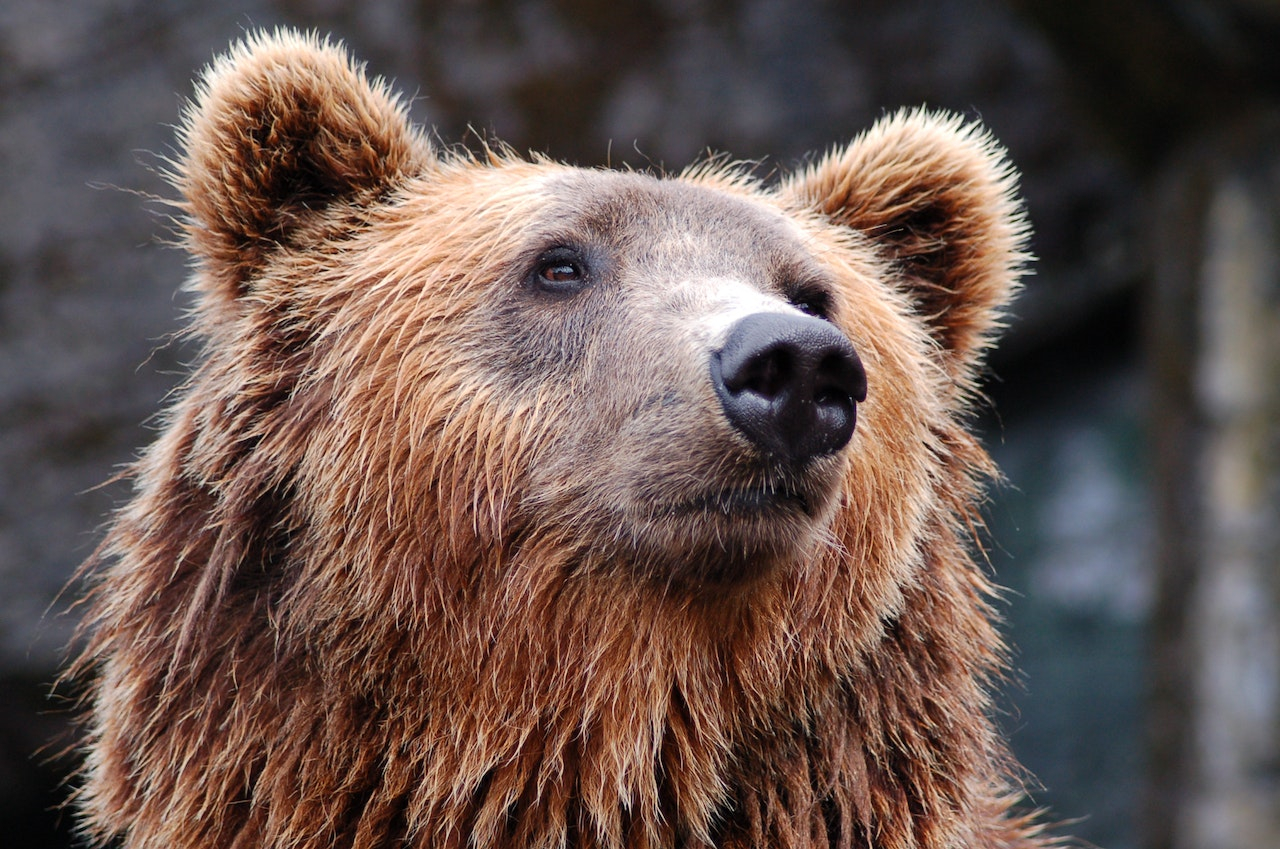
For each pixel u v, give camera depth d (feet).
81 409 59.26
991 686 26.40
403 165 26.22
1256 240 53.06
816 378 20.10
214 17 59.47
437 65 60.49
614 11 61.16
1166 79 53.11
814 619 23.22
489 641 22.62
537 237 23.72
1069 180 64.75
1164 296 55.77
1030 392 74.13
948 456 26.55
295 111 24.47
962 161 27.76
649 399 21.61
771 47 62.13
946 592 25.13
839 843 23.25
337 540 22.74
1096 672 69.21
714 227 24.09
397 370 23.24
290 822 22.29
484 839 22.33
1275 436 52.08
